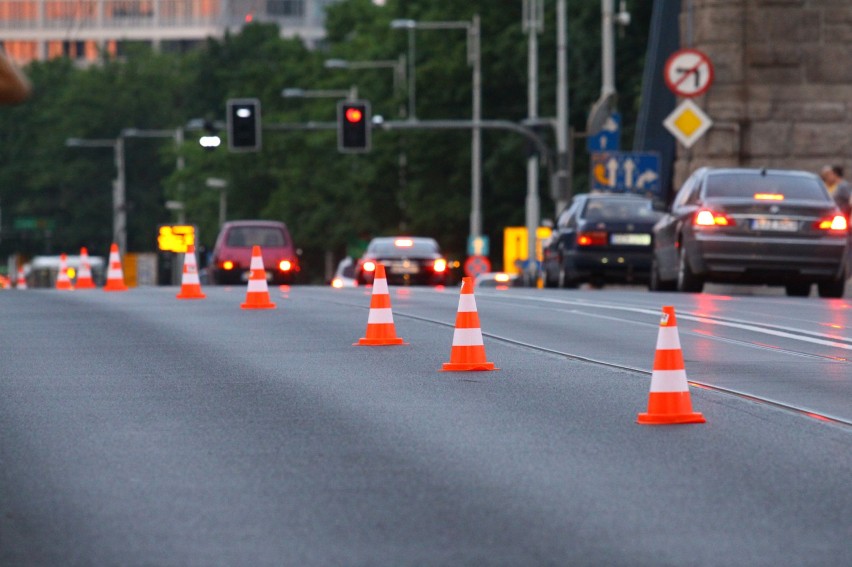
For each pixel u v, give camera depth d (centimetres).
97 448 2569
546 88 18500
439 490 2211
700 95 9144
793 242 6706
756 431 2719
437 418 2875
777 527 1980
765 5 9325
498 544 1884
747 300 6241
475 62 17825
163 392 3275
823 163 9350
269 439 2650
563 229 8806
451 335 4588
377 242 10825
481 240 16588
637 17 17062
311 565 1783
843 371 3600
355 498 2158
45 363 3862
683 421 2802
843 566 1788
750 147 9350
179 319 5300
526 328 4816
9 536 1933
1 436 2697
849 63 9344
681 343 4275
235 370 3675
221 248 11375
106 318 5378
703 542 1898
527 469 2366
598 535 1934
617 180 10162
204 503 2128
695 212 6825
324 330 4809
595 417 2881
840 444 2584
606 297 6588
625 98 17150
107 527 1983
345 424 2809
